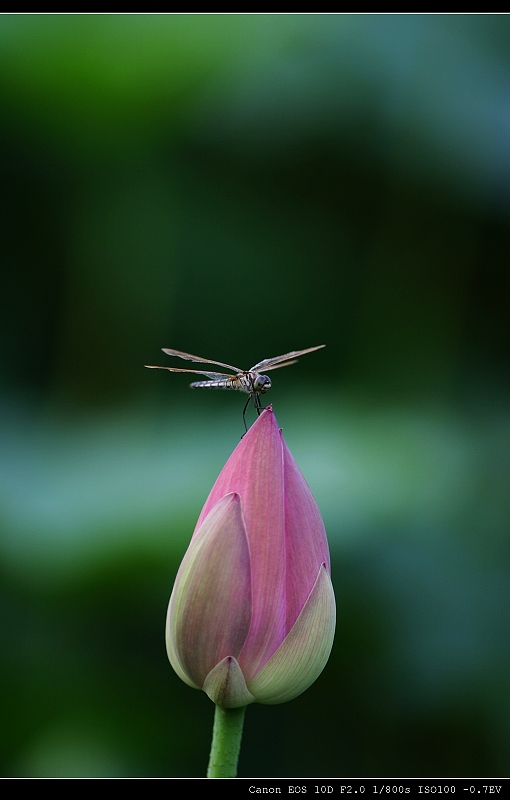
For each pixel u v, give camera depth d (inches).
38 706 73.9
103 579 77.7
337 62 106.8
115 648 77.8
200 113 108.5
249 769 70.7
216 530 38.2
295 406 107.9
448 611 76.2
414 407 104.7
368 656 75.3
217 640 38.0
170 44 100.2
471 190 107.6
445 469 90.0
